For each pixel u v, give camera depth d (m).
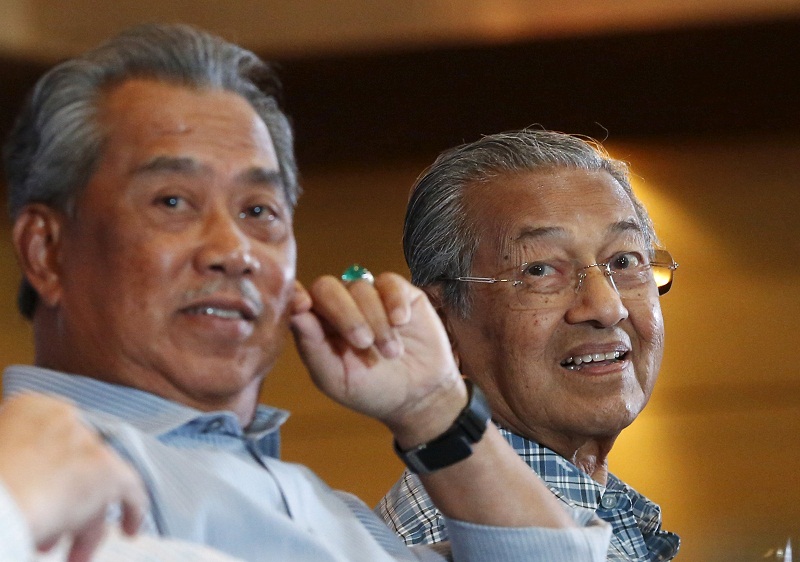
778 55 24.78
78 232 3.63
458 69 26.14
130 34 3.80
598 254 5.57
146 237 3.58
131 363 3.61
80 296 3.62
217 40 3.91
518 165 5.77
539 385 5.47
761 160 22.95
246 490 3.63
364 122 25.62
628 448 13.26
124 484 2.44
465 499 4.15
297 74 25.58
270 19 24.88
